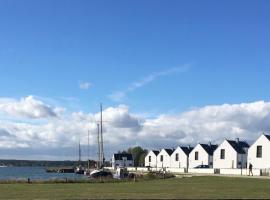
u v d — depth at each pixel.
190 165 123.44
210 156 118.81
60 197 35.12
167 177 75.38
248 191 39.78
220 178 64.31
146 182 58.91
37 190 43.38
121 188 45.59
